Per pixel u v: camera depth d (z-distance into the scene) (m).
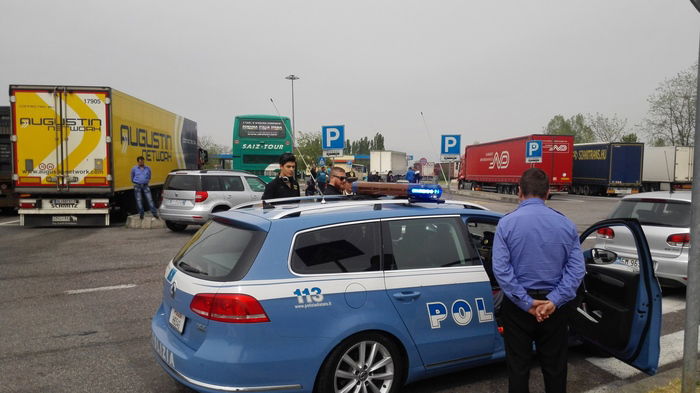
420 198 4.06
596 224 3.94
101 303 6.54
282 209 3.76
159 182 17.69
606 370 4.43
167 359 3.43
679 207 6.77
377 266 3.54
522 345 3.13
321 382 3.29
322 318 3.26
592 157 35.41
